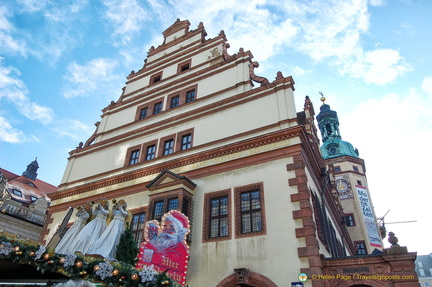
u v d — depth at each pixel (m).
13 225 23.33
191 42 25.52
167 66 25.34
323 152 43.41
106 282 5.86
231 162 16.06
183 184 15.80
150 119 22.19
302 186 13.51
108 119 25.27
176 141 19.31
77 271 5.79
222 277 13.04
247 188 14.84
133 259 8.63
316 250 11.82
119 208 9.54
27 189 43.22
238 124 17.50
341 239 24.44
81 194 21.02
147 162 19.44
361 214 35.75
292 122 15.72
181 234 13.36
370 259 11.27
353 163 40.72
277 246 12.64
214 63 22.12
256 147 15.82
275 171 14.62
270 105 17.06
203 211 15.37
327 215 19.09
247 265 12.82
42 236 20.72
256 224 13.77
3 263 6.00
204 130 18.61
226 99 18.84
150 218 15.80
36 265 5.68
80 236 8.46
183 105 21.05
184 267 12.72
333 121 47.00
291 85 17.17
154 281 6.04
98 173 21.70
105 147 22.95
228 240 13.84
